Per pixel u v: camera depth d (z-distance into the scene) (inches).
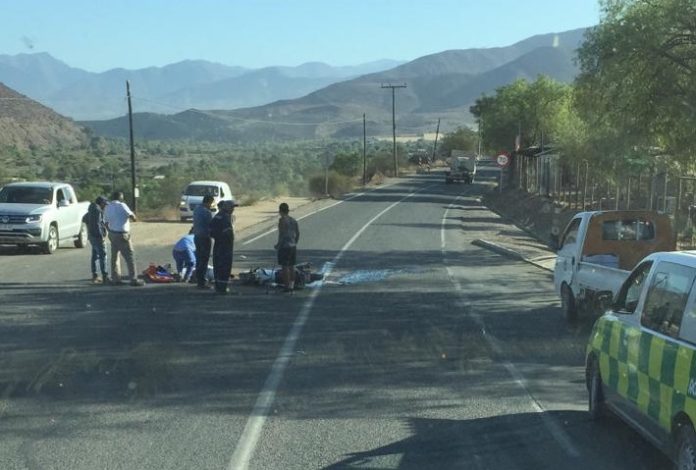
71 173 3282.5
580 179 1542.8
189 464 251.0
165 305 572.7
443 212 1835.6
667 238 516.7
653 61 811.4
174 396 333.7
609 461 256.8
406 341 455.5
